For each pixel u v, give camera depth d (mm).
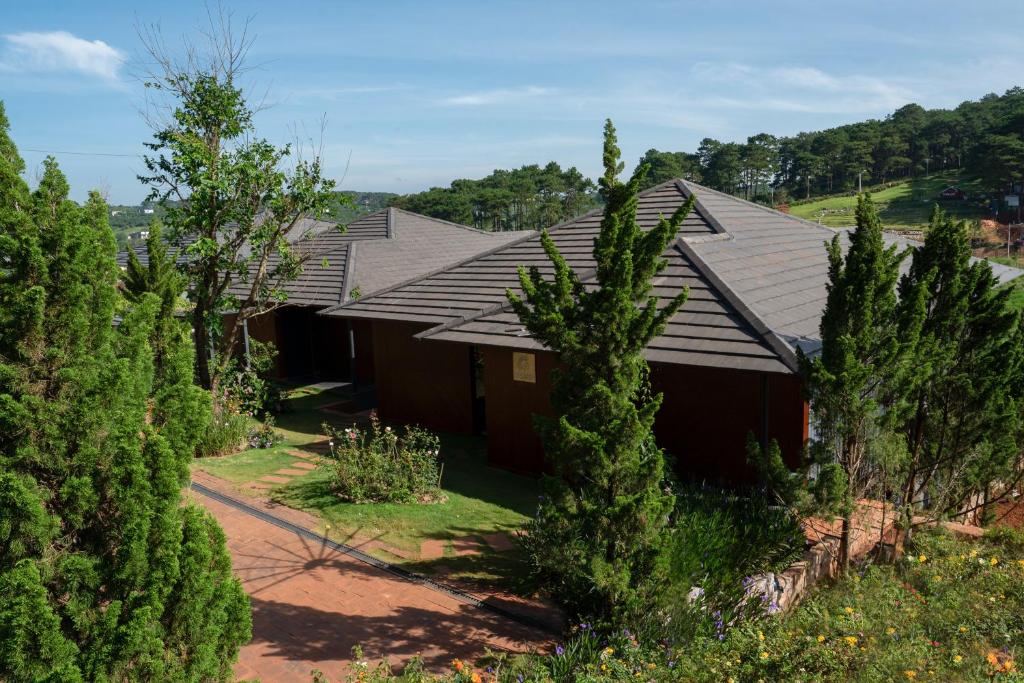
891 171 142000
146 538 4461
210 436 13938
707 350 10844
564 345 6797
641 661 6453
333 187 16156
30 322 4367
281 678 6715
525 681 6238
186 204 15375
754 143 128625
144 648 4375
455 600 8266
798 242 18047
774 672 6340
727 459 11781
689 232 15508
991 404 9703
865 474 9180
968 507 11586
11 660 3955
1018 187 97375
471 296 16000
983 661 6668
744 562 8508
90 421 4488
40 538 4254
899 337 8492
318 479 12336
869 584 8539
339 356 23531
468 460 14320
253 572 8930
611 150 7016
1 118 4574
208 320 15484
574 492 7496
